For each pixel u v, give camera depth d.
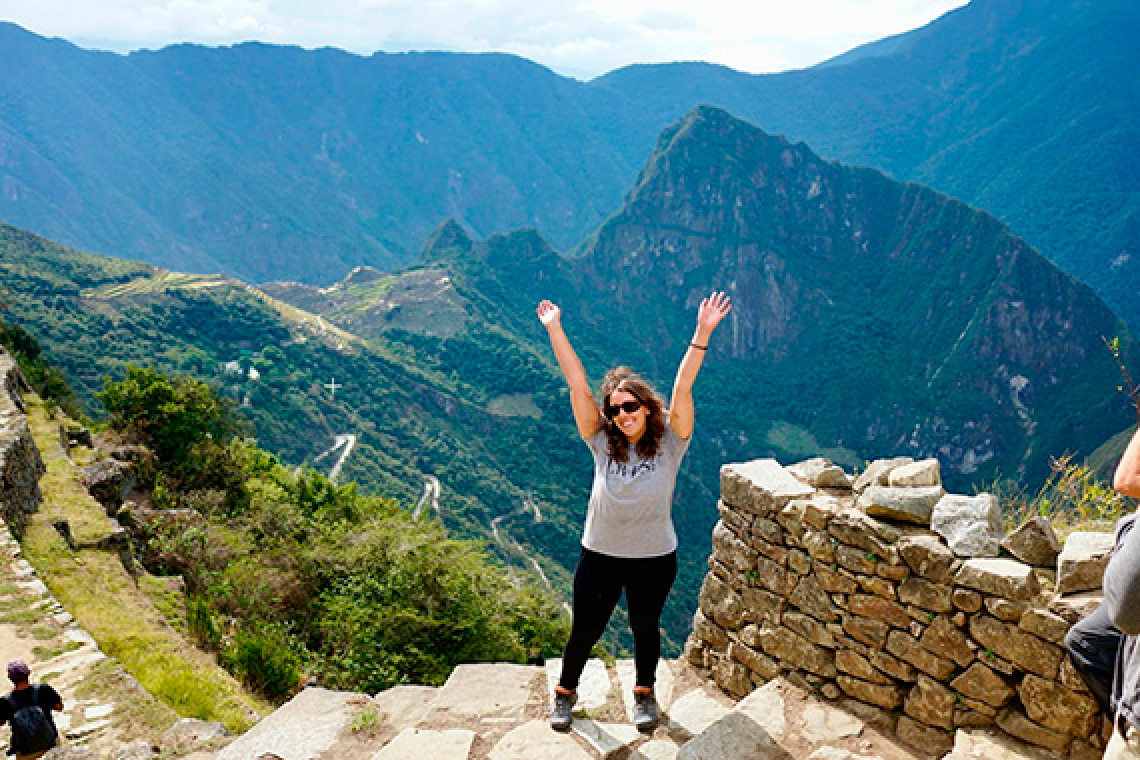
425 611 17.92
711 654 4.93
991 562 3.58
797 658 4.34
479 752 4.11
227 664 13.83
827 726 3.99
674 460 4.07
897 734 3.87
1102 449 89.25
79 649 9.82
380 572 19.22
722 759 3.79
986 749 3.43
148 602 14.68
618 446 4.05
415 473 152.12
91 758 6.66
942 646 3.70
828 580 4.16
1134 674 2.27
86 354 129.25
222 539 22.58
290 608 20.45
